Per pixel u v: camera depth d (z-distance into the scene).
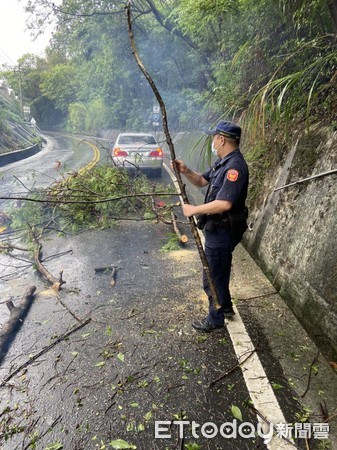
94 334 3.06
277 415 2.15
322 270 2.94
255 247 4.70
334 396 2.29
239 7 6.57
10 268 4.66
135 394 2.35
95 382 2.48
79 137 39.22
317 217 3.23
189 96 15.82
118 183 6.89
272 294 3.66
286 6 4.62
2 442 2.03
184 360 2.68
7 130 22.30
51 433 2.07
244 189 2.66
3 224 6.60
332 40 4.18
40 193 6.52
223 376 2.49
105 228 6.25
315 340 2.86
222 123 2.69
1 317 3.41
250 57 6.20
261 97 3.81
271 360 2.66
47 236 5.91
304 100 4.31
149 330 3.10
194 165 11.69
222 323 3.01
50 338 3.03
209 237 2.81
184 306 3.50
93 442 2.00
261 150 5.55
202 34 9.89
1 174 12.64
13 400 2.34
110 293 3.82
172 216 6.23
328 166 3.31
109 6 15.20
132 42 2.55
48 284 4.11
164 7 14.09
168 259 4.75
